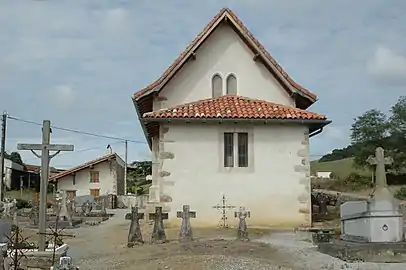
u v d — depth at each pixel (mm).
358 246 14156
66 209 30219
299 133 21766
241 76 23641
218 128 21500
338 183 46062
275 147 21609
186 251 15023
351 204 16391
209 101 22859
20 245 13773
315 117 21484
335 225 21531
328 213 25688
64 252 13469
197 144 21359
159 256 14445
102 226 29094
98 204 46938
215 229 20375
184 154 21281
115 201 55500
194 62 23500
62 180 60156
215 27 23359
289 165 21578
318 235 16984
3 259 11320
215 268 12516
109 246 18016
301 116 21438
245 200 21266
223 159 21359
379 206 14969
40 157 13977
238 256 14102
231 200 21203
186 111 21406
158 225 17750
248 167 21453
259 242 16719
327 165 58281
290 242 16875
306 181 21547
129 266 13375
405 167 42062
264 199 21328
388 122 44969
